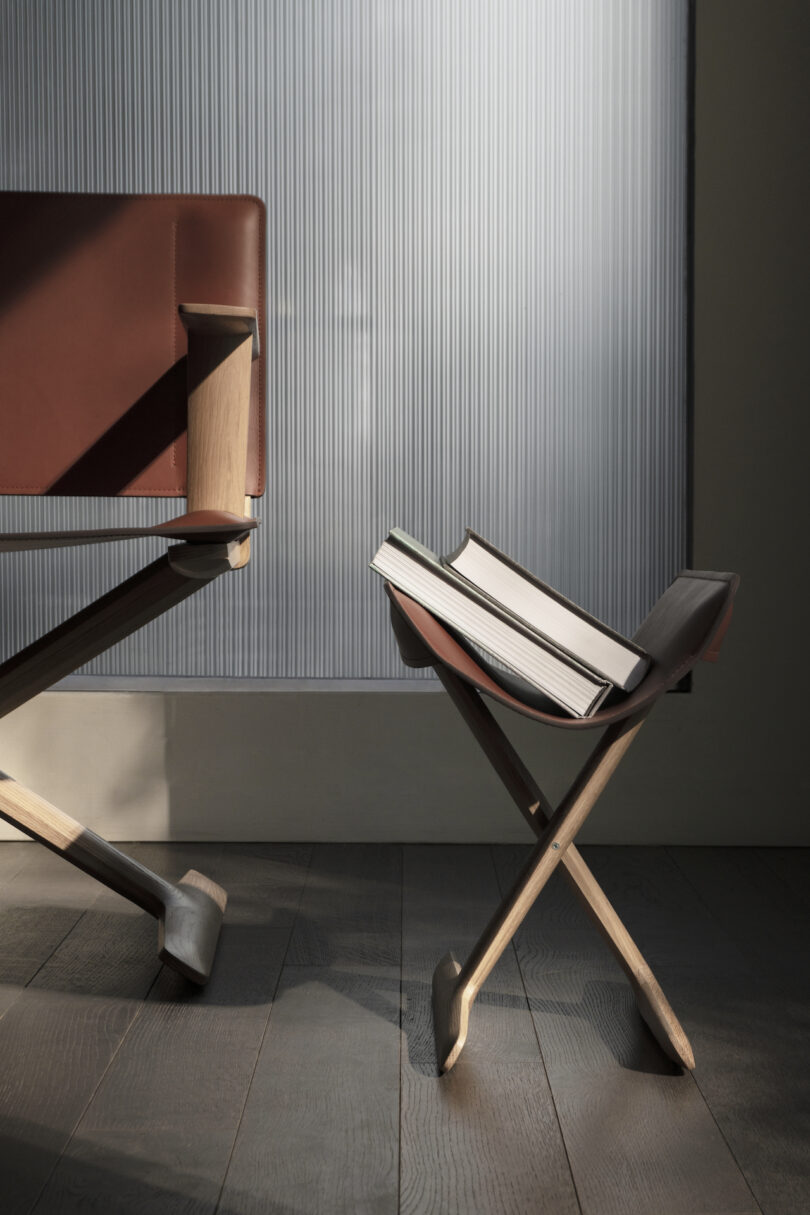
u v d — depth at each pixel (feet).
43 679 4.55
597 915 4.11
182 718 6.98
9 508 7.05
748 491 6.98
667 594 4.68
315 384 7.04
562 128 6.97
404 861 6.63
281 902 5.84
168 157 6.98
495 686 3.96
